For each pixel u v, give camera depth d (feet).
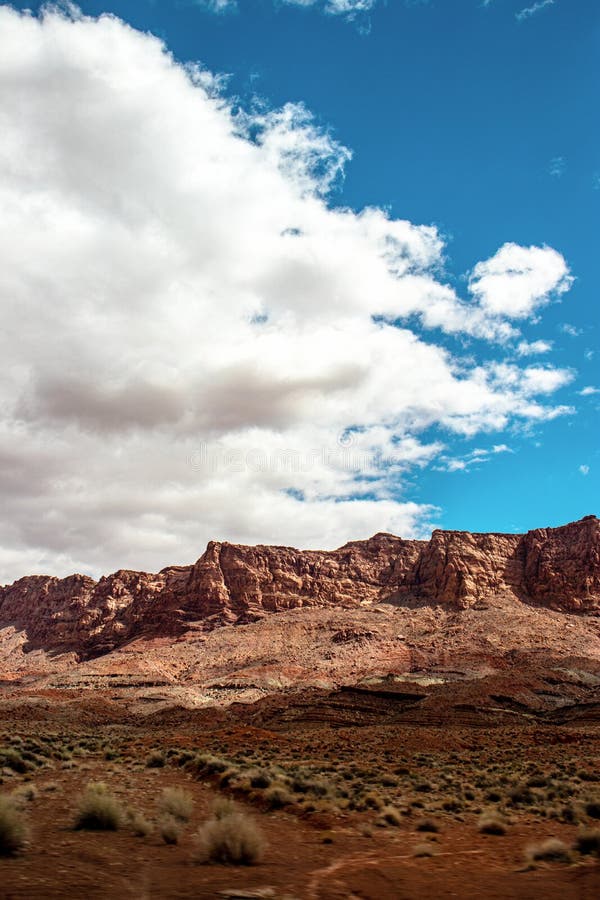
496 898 42.68
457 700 378.12
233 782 103.91
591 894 44.14
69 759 146.30
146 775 120.37
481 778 139.13
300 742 229.25
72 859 48.29
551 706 401.08
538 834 76.33
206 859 50.67
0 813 50.98
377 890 44.04
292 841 65.16
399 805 93.97
